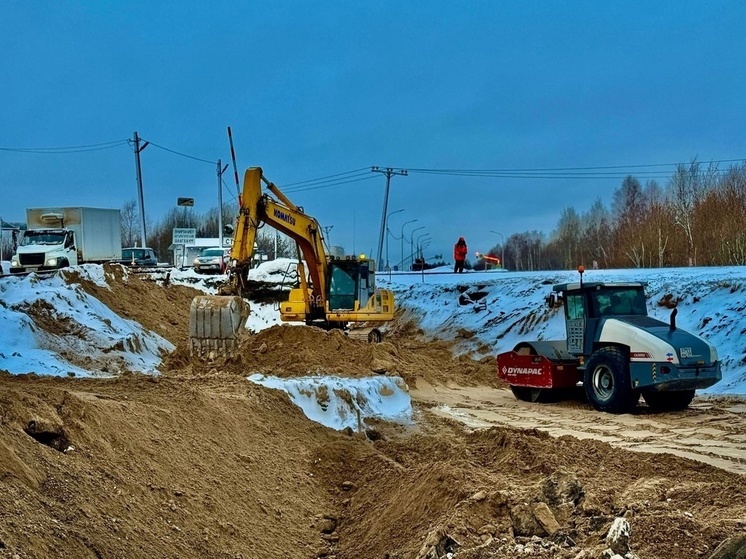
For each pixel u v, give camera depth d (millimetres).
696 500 7801
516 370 18359
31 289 21531
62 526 6062
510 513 7605
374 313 24438
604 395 16391
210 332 16578
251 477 9609
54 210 36438
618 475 9438
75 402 8172
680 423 14516
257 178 21453
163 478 8117
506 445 10711
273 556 7992
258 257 49938
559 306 25578
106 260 38594
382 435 13648
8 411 7328
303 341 18062
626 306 17047
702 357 15234
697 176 55281
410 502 8938
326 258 24969
